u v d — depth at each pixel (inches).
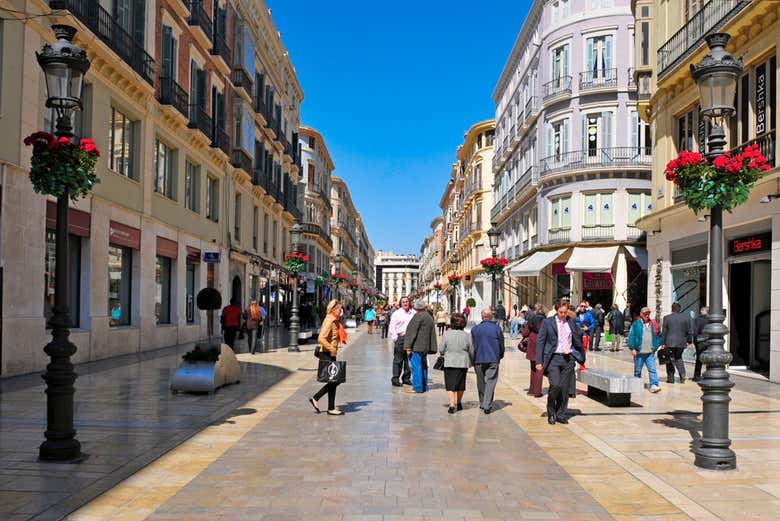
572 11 1322.6
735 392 478.3
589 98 1284.4
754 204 569.6
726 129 622.5
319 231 2442.2
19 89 530.6
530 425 350.0
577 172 1264.8
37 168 257.4
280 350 848.3
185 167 962.7
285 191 1779.0
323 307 1769.2
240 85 1232.8
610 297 1273.4
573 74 1305.4
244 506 205.9
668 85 719.1
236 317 748.0
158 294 874.1
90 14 638.5
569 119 1312.7
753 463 266.4
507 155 1798.7
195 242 1000.9
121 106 733.3
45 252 567.8
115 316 737.0
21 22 534.3
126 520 192.7
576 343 361.1
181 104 897.5
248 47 1283.2
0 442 287.7
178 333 914.1
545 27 1391.5
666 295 756.6
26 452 270.4
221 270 1143.0
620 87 1256.2
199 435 312.2
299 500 212.4
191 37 974.4
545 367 358.0
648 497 219.8
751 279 609.3
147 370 573.6
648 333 493.4
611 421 363.6
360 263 4847.4
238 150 1232.8
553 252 1304.1
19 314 520.1
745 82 589.3
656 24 789.9
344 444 296.2
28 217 535.2
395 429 333.4
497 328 397.7
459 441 306.3
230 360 490.9
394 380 516.1
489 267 914.7
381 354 853.8
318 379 371.2
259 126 1424.7
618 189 1248.8
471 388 516.4
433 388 503.2
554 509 206.1
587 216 1269.7
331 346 372.2
